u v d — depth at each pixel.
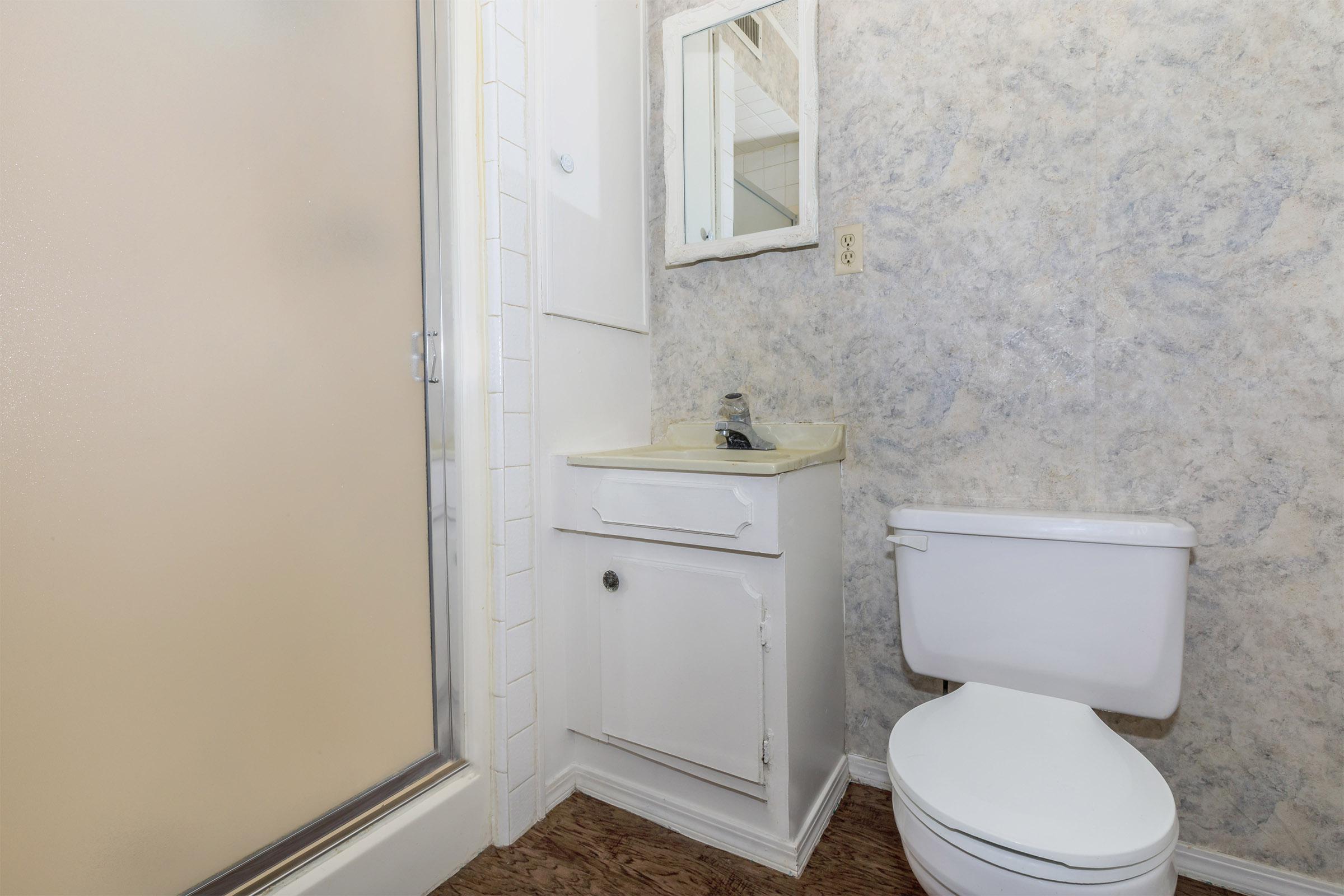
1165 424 1.19
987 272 1.33
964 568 1.20
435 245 1.24
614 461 1.34
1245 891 1.15
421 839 1.16
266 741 0.97
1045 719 1.04
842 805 1.44
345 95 1.08
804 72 1.49
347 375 1.08
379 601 1.14
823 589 1.39
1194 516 1.17
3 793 0.72
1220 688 1.17
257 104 0.95
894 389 1.44
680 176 1.69
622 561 1.38
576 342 1.51
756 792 1.25
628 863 1.26
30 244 0.73
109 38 0.79
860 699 1.52
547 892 1.19
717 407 1.68
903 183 1.41
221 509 0.91
